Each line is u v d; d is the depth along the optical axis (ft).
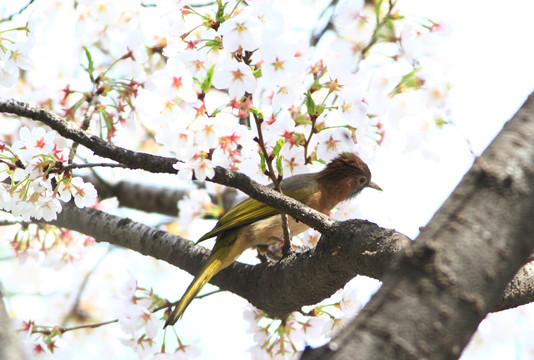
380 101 22.95
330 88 25.66
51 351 29.12
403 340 10.81
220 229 32.32
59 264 34.83
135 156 22.07
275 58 23.20
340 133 26.71
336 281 24.09
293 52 23.25
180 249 30.68
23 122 33.83
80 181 23.88
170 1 24.71
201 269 29.48
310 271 24.44
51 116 21.70
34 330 29.48
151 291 29.55
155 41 30.22
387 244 21.58
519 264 11.92
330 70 25.29
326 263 23.53
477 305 11.23
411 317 11.03
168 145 21.98
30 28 27.04
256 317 30.35
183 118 22.07
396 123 22.24
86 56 30.04
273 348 29.73
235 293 28.71
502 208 12.00
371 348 10.73
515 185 12.18
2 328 13.04
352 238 22.59
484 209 12.00
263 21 23.84
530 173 12.35
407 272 11.57
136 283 29.53
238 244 32.73
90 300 43.19
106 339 42.37
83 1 30.58
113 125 29.40
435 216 12.29
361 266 22.22
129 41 29.19
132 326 28.04
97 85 29.17
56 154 23.43
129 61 29.30
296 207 23.07
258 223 32.78
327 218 23.38
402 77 22.58
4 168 24.26
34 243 34.71
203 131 21.98
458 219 11.93
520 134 13.04
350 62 23.18
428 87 22.02
